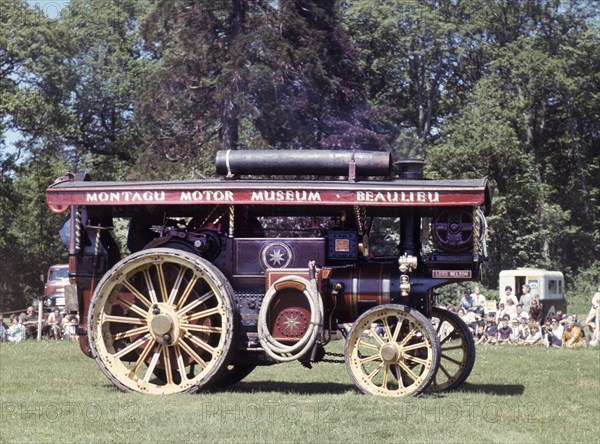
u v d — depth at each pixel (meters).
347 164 13.43
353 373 12.93
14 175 59.38
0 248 60.03
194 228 14.15
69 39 58.25
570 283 57.16
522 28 62.56
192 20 45.97
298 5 46.78
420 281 13.24
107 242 14.48
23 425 10.80
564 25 61.62
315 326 12.93
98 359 13.41
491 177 54.69
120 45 63.19
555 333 24.80
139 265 13.38
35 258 61.22
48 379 15.11
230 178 13.57
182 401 12.33
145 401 12.32
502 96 59.56
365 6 57.88
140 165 46.75
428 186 12.81
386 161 13.39
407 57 60.34
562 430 10.73
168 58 46.16
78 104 60.56
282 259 13.50
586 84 59.97
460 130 55.16
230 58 43.44
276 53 43.91
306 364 13.66
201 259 13.29
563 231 56.56
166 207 14.28
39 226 61.16
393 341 12.77
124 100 61.59
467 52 62.00
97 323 13.47
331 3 47.53
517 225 55.44
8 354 19.89
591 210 61.50
